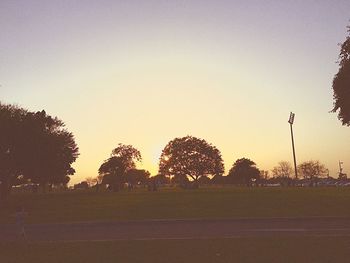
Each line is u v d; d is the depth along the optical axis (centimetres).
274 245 1478
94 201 4503
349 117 3375
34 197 6200
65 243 1677
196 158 10762
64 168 6206
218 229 2102
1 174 5519
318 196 4166
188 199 4200
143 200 4331
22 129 5122
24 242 1767
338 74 3225
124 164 10344
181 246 1512
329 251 1337
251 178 14575
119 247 1522
